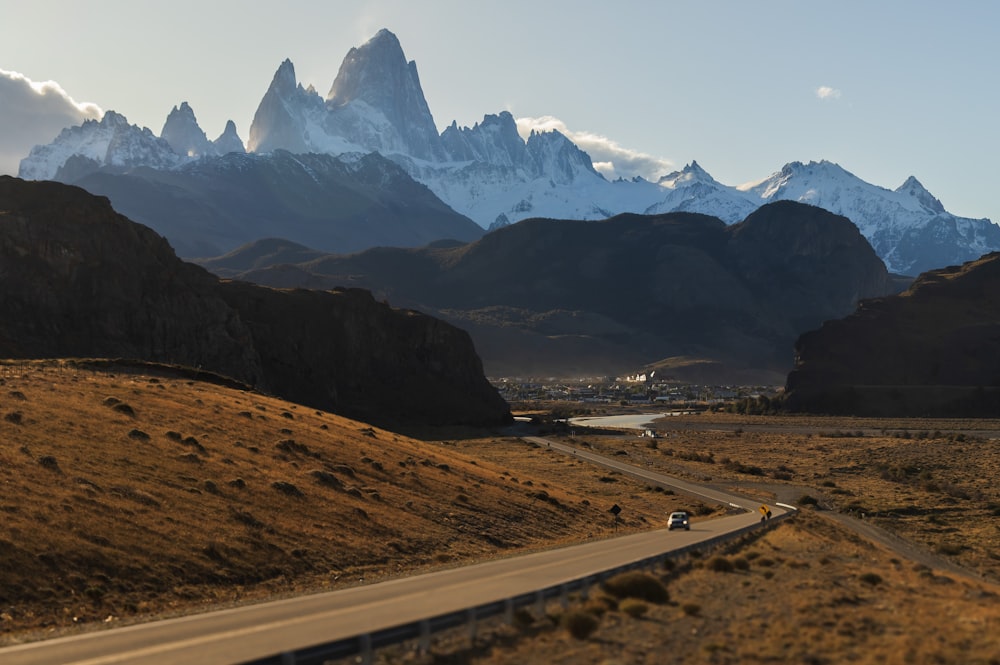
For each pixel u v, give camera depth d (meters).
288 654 35.72
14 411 100.75
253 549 79.81
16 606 58.94
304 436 134.88
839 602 57.28
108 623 54.91
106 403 118.75
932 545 142.50
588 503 159.38
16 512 71.25
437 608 54.66
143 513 79.81
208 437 115.19
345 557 85.69
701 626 49.19
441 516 112.25
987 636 46.47
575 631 45.84
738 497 198.25
